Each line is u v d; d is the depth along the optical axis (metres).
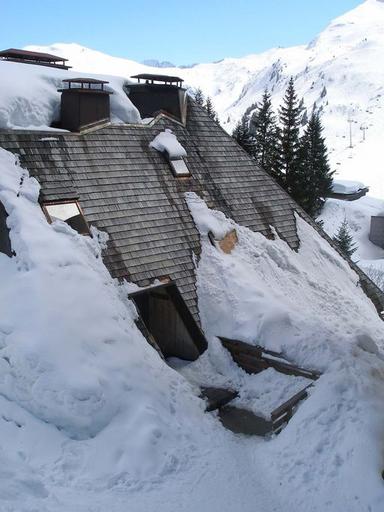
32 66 16.89
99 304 12.29
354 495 9.40
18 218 12.66
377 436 10.41
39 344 10.80
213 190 17.69
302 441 10.80
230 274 15.49
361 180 82.50
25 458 9.23
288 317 14.34
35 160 14.17
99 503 8.52
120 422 10.51
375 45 199.75
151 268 14.59
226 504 9.30
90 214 14.31
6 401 10.18
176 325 15.08
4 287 11.95
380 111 135.62
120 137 16.47
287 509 9.47
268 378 13.58
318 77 191.38
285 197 19.94
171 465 9.96
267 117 43.88
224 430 11.80
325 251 19.45
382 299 20.20
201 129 19.20
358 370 12.45
